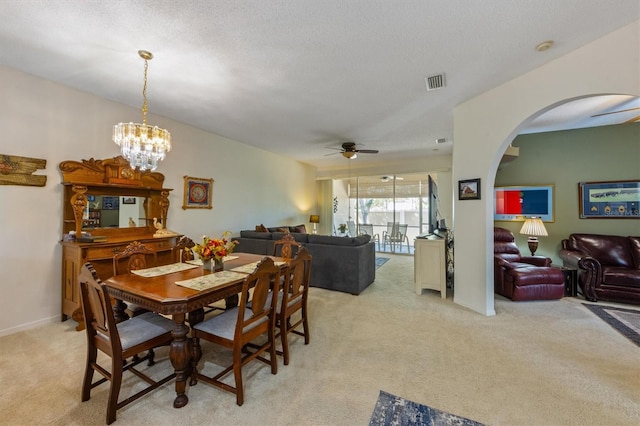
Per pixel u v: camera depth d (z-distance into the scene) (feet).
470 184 10.58
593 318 9.88
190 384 6.08
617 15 5.90
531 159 15.98
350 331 8.86
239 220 17.53
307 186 25.54
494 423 4.95
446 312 10.50
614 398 5.62
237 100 10.73
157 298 5.27
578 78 7.22
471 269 10.72
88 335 5.41
